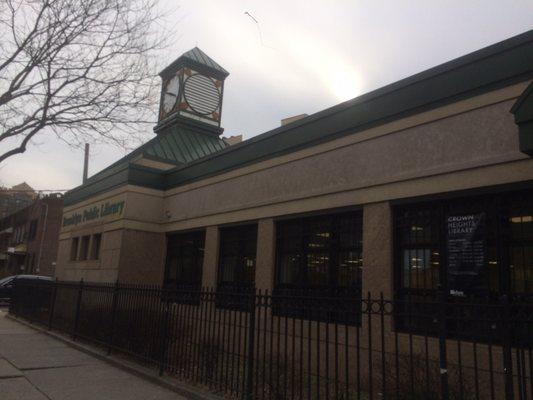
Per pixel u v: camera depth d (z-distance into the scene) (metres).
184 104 19.38
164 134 19.02
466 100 7.46
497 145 7.00
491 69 7.18
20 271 46.56
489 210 7.09
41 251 40.34
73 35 9.94
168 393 7.54
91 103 10.04
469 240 7.22
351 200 9.09
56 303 14.12
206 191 13.94
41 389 7.61
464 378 6.16
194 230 14.23
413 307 7.62
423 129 8.04
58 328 13.56
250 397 6.59
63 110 9.93
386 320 7.92
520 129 5.72
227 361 7.30
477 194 7.17
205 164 14.09
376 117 8.83
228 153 13.09
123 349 9.91
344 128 9.47
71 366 9.41
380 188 8.58
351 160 9.27
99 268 16.39
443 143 7.70
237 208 12.38
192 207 14.49
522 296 6.53
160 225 15.98
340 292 9.18
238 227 12.55
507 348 4.37
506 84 6.98
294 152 10.71
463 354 6.79
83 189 19.47
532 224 6.61
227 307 8.29
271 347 6.58
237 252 12.40
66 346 11.77
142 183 15.83
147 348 9.25
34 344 11.93
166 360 8.56
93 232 17.64
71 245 19.67
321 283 9.75
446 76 7.77
